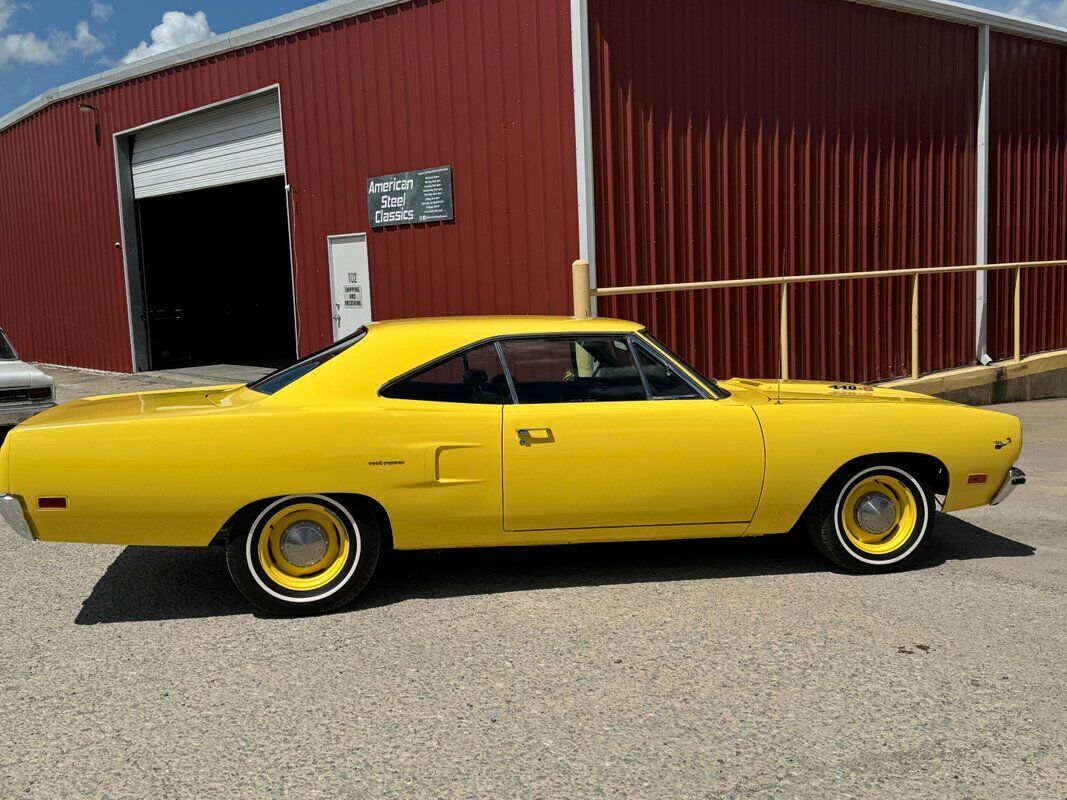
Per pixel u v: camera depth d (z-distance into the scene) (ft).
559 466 14.93
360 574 14.87
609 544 18.43
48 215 58.49
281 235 67.31
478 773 10.04
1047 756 10.23
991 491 16.48
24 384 28.27
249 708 11.69
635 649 13.24
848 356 36.76
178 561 18.19
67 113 54.75
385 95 35.68
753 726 10.96
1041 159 44.11
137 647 13.75
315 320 40.34
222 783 9.95
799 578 16.22
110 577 17.26
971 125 40.50
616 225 30.58
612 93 30.09
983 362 41.27
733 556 17.56
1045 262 40.91
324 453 14.29
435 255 34.88
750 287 33.78
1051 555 17.46
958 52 39.65
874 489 16.31
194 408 15.03
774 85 33.76
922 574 16.35
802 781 9.77
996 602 14.93
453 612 14.85
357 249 37.83
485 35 32.19
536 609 14.92
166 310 57.93
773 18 33.58
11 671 12.96
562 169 30.55
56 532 13.93
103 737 11.02
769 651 13.08
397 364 14.98
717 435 15.30
